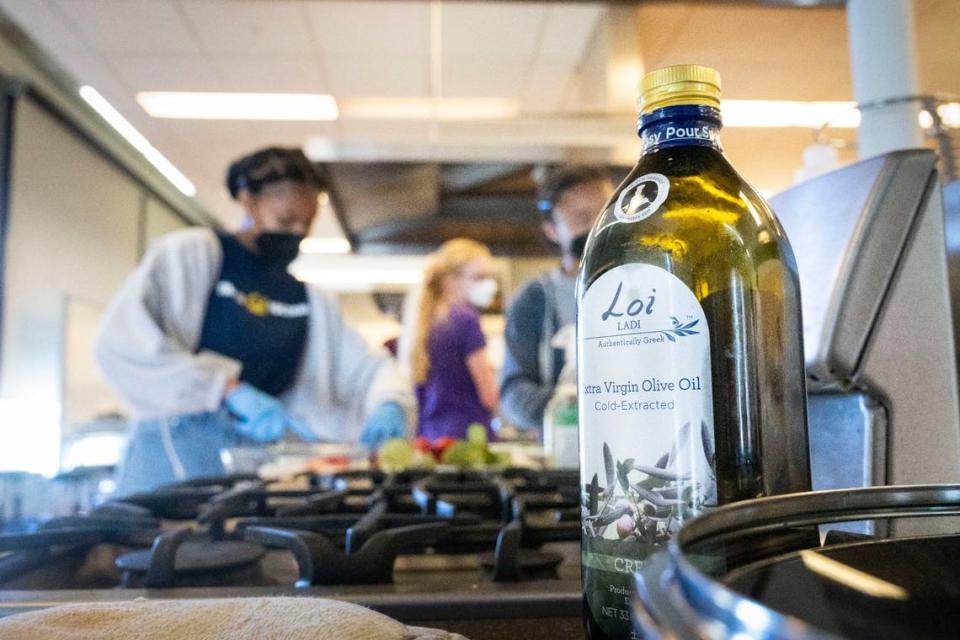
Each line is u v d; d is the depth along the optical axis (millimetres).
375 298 5621
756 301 269
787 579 169
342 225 2922
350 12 2633
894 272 395
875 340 389
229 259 1769
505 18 2646
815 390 418
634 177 285
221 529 542
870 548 198
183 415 1587
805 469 277
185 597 354
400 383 1910
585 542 277
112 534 523
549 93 3361
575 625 341
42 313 3656
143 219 5035
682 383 252
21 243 3449
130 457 1578
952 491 225
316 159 2152
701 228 265
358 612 253
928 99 703
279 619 243
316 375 1877
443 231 2932
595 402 273
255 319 1757
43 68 3438
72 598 355
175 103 3525
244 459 1371
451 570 452
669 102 285
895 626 144
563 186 2021
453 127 2064
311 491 706
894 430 389
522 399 2061
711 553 162
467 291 2588
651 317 259
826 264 405
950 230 485
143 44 2920
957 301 472
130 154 4617
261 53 3002
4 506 3139
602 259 277
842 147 809
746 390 260
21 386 3461
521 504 558
